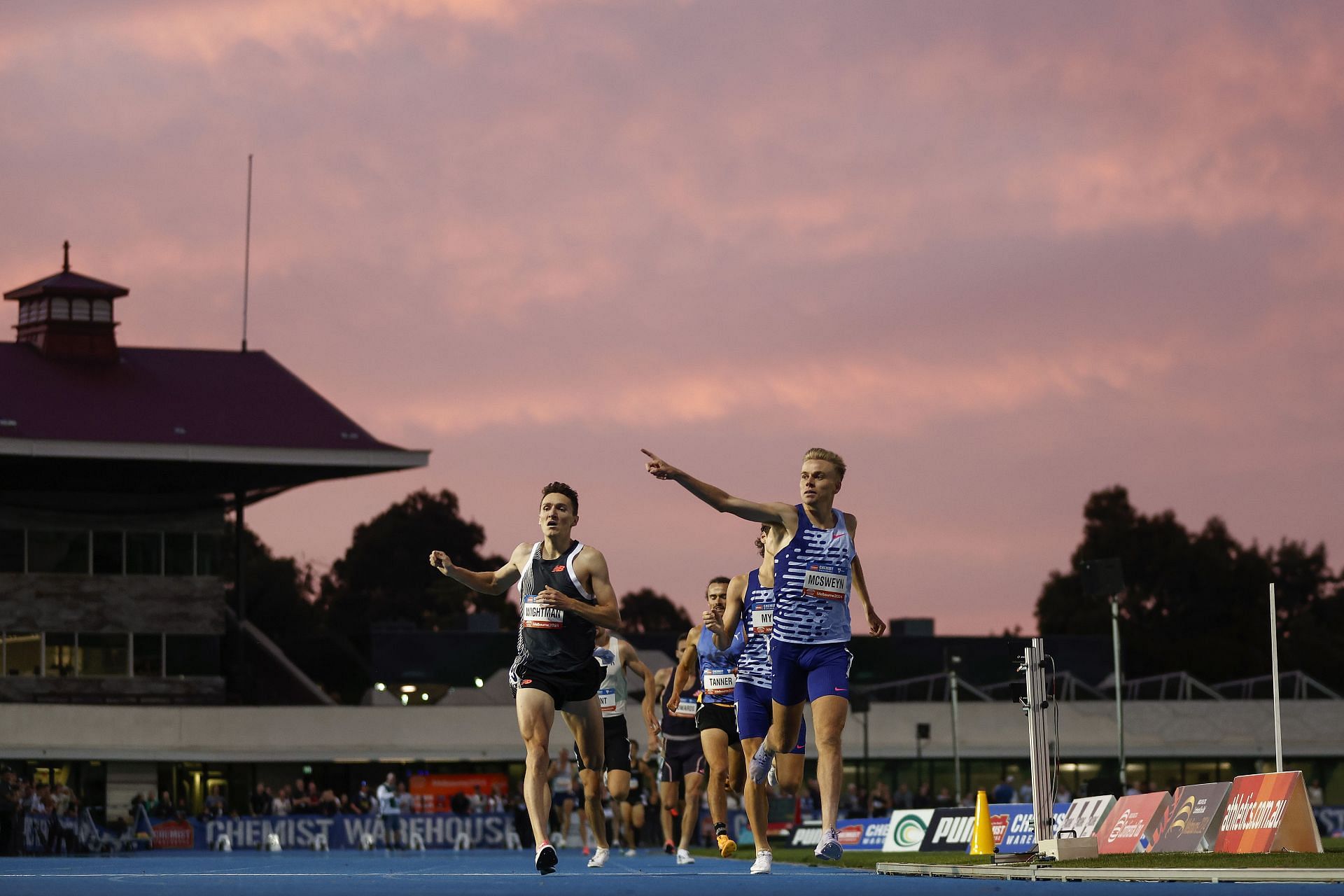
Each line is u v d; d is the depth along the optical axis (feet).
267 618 611.47
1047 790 74.28
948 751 358.23
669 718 110.42
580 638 64.59
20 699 350.02
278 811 295.89
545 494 64.80
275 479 372.58
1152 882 54.44
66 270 388.57
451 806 341.41
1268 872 52.19
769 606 78.43
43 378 367.66
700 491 66.03
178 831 258.78
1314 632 588.09
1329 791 372.58
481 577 66.03
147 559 365.61
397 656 387.75
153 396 371.15
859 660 415.64
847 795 278.05
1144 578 588.09
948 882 56.95
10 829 191.72
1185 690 375.66
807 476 67.31
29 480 357.41
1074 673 415.03
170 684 361.30
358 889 49.34
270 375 388.16
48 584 356.38
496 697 359.66
